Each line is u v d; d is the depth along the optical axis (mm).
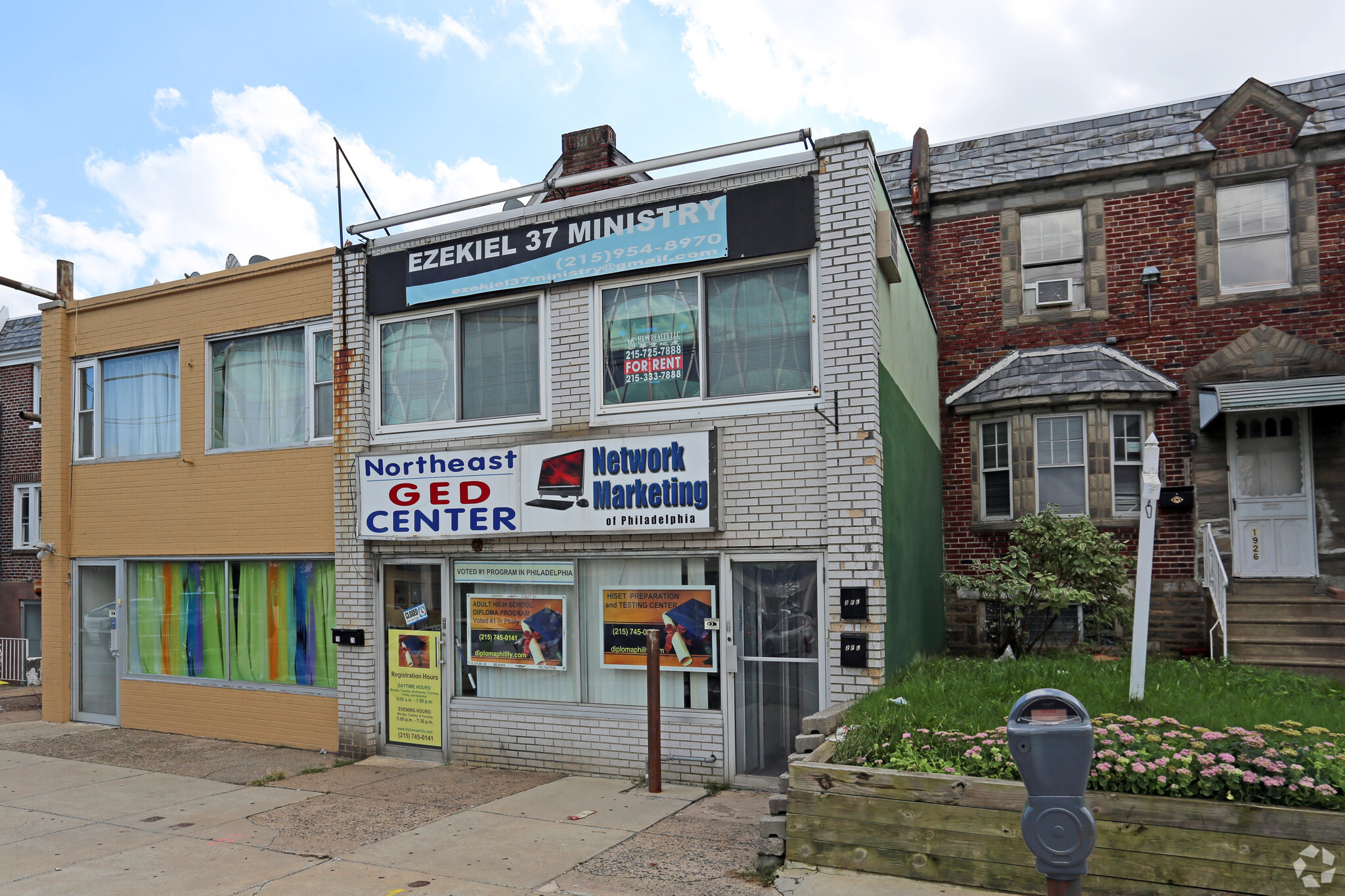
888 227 8102
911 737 6074
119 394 12461
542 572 9086
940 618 12602
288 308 10930
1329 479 11609
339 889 5809
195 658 11578
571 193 14625
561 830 6910
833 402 7902
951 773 5578
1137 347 12648
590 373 8969
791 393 8148
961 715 6535
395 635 9859
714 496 8125
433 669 9594
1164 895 4895
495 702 9305
